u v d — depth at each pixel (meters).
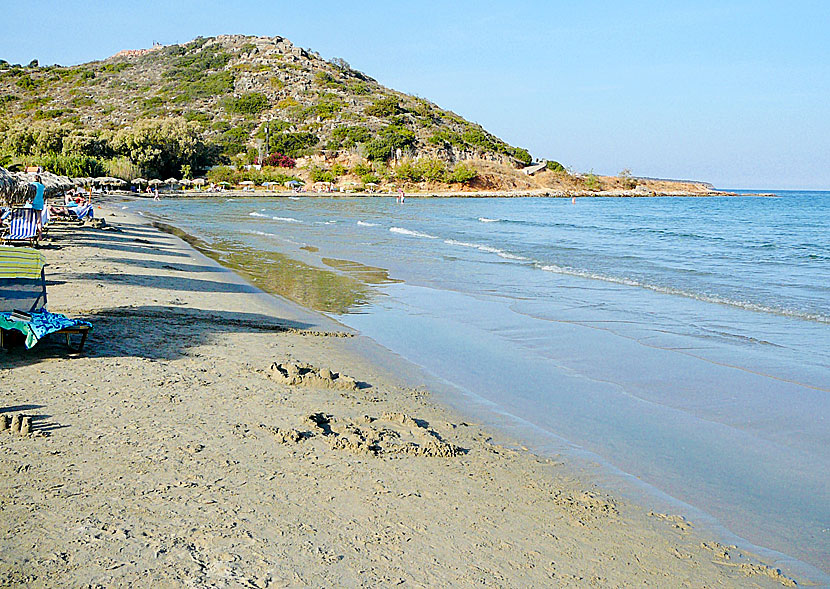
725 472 5.91
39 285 8.20
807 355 9.91
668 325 11.88
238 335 9.88
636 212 64.50
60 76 155.88
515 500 5.11
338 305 13.36
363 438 6.08
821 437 6.77
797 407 7.66
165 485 4.79
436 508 4.84
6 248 7.88
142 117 127.00
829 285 16.59
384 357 9.43
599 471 5.84
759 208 78.56
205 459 5.31
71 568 3.69
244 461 5.34
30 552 3.81
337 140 116.31
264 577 3.76
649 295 14.96
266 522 4.39
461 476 5.47
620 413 7.40
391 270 18.50
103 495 4.57
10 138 81.75
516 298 14.44
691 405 7.71
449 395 7.85
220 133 118.50
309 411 6.75
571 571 4.14
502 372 8.90
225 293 13.79
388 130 121.81
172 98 140.50
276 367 8.09
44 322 7.70
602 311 13.11
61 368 7.39
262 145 109.62
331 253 22.47
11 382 6.80
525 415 7.26
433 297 14.46
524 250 24.69
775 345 10.51
